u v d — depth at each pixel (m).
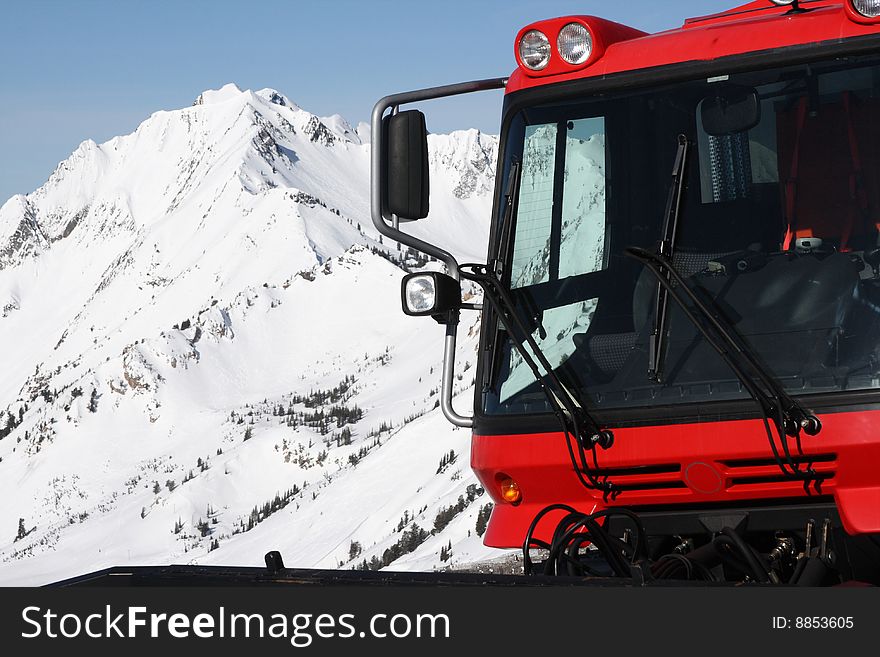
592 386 4.80
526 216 5.18
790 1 5.13
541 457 4.89
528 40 5.25
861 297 4.43
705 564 4.32
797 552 4.55
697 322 4.55
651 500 4.70
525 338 5.02
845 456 4.25
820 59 4.71
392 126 5.23
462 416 5.26
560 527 4.43
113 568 3.90
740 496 4.50
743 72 4.82
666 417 4.58
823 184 4.62
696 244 4.76
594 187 5.05
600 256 4.97
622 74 5.05
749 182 4.74
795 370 4.41
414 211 5.19
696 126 4.88
